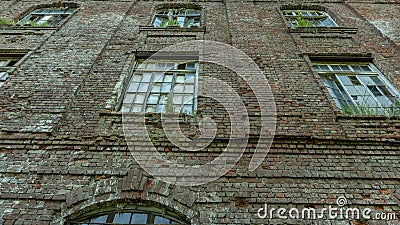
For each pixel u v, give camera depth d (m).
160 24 8.23
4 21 7.61
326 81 5.79
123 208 3.59
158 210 3.57
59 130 4.39
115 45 6.59
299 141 4.24
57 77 5.41
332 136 4.32
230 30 7.27
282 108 4.86
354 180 3.79
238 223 3.35
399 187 3.71
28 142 4.15
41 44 6.48
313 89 5.29
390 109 5.04
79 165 3.90
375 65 6.20
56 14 8.69
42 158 3.97
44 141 4.17
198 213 3.46
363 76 5.94
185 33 7.20
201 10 8.80
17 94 5.00
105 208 3.58
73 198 3.54
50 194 3.57
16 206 3.45
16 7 8.84
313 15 8.90
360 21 8.01
